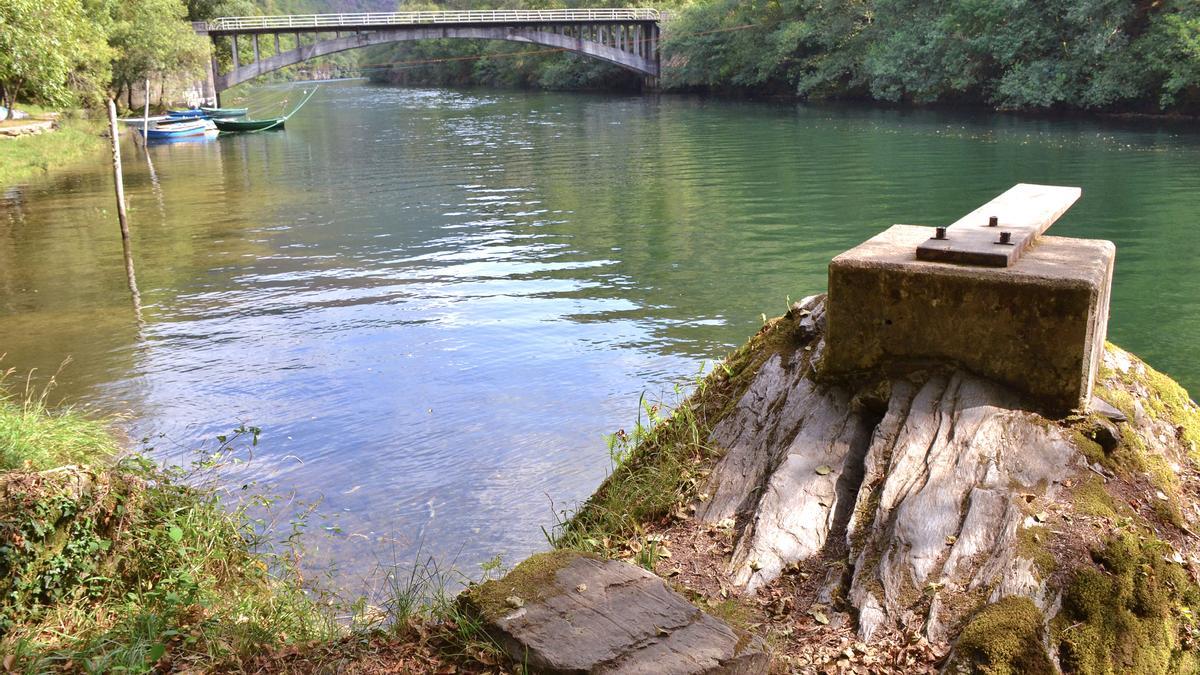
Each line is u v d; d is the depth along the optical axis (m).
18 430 7.99
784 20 63.81
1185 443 4.48
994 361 4.15
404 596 4.77
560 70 88.12
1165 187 23.73
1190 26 36.69
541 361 11.74
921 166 29.16
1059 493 3.70
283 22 70.44
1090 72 42.00
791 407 4.56
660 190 26.56
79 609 5.09
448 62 109.12
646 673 2.95
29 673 3.91
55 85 21.08
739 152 34.69
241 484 8.28
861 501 3.90
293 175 32.31
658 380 10.92
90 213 24.94
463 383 10.95
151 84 61.09
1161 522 3.76
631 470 4.90
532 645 3.10
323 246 19.98
